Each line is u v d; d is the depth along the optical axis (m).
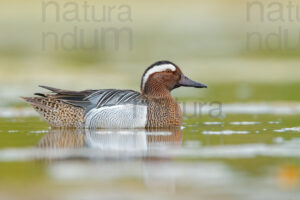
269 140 13.76
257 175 10.32
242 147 12.85
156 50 33.53
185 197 9.15
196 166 11.02
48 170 10.73
